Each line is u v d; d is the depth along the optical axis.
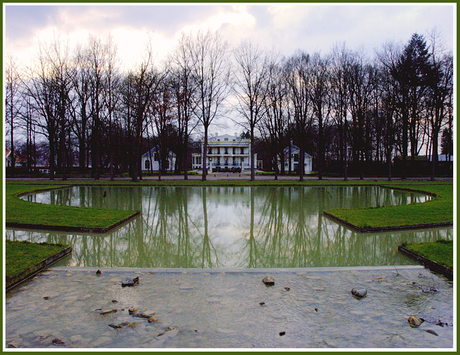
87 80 35.00
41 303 4.37
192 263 6.88
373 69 35.53
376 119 36.72
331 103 34.84
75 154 58.22
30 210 11.77
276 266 6.65
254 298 4.55
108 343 3.37
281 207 15.25
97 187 26.48
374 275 5.50
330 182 30.62
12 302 4.40
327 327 3.75
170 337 3.49
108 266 6.60
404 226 9.80
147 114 32.09
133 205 15.78
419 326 3.78
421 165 44.00
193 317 3.97
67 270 5.72
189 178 37.59
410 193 22.09
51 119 32.47
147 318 3.95
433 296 4.63
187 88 32.47
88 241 8.57
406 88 33.72
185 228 10.57
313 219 11.98
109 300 4.47
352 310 4.19
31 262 5.76
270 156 47.69
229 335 3.55
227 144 68.19
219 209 14.62
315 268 5.83
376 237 8.98
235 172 56.41
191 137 64.19
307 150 56.53
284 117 41.09
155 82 30.53
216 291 4.80
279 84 33.78
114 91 33.47
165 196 20.00
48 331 3.61
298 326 3.77
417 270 5.76
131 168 40.66
